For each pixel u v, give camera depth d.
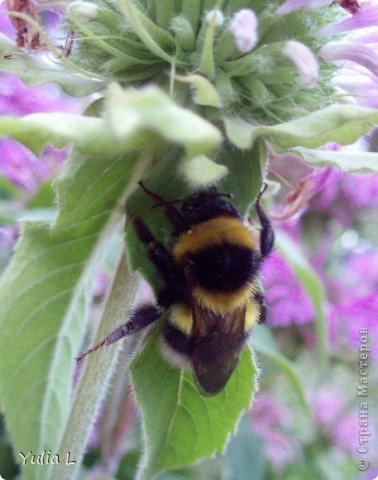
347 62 0.06
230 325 0.05
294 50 0.05
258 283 0.06
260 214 0.06
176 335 0.06
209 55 0.05
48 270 0.05
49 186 0.07
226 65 0.05
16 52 0.05
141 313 0.06
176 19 0.05
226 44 0.05
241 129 0.05
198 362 0.05
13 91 0.07
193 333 0.05
